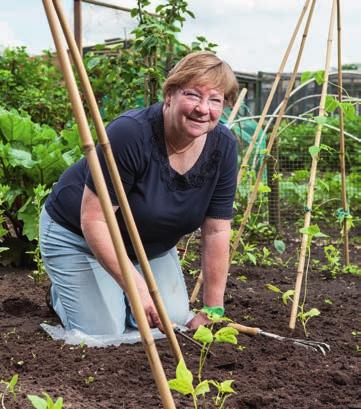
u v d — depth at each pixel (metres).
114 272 3.18
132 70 7.64
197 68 2.94
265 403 2.79
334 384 3.09
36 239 5.52
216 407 2.75
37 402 1.96
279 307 4.59
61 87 10.71
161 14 7.15
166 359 3.30
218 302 3.72
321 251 7.23
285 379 3.11
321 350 3.54
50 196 3.90
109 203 1.94
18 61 10.75
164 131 3.27
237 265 6.19
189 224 3.58
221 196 3.61
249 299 4.77
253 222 7.50
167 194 3.41
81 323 3.82
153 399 2.82
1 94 10.19
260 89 16.66
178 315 3.99
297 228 8.68
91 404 2.75
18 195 5.77
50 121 10.26
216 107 3.02
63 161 5.63
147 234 3.57
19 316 4.38
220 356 3.37
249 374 3.16
